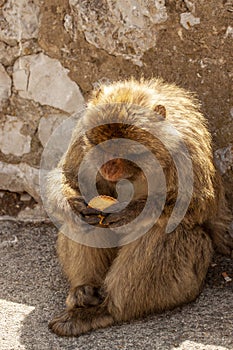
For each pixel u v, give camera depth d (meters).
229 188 6.42
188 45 6.30
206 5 6.14
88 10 6.52
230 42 6.15
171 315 5.57
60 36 6.73
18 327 5.48
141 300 5.50
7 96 7.09
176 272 5.53
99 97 5.62
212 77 6.30
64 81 6.86
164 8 6.27
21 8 6.76
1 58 6.98
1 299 5.91
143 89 5.67
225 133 6.36
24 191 7.34
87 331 5.41
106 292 5.63
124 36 6.48
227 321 5.45
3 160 7.30
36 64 6.89
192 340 5.20
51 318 5.63
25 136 7.14
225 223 6.18
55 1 6.64
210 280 6.16
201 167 5.51
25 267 6.43
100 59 6.67
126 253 5.54
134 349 5.12
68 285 6.13
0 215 7.30
